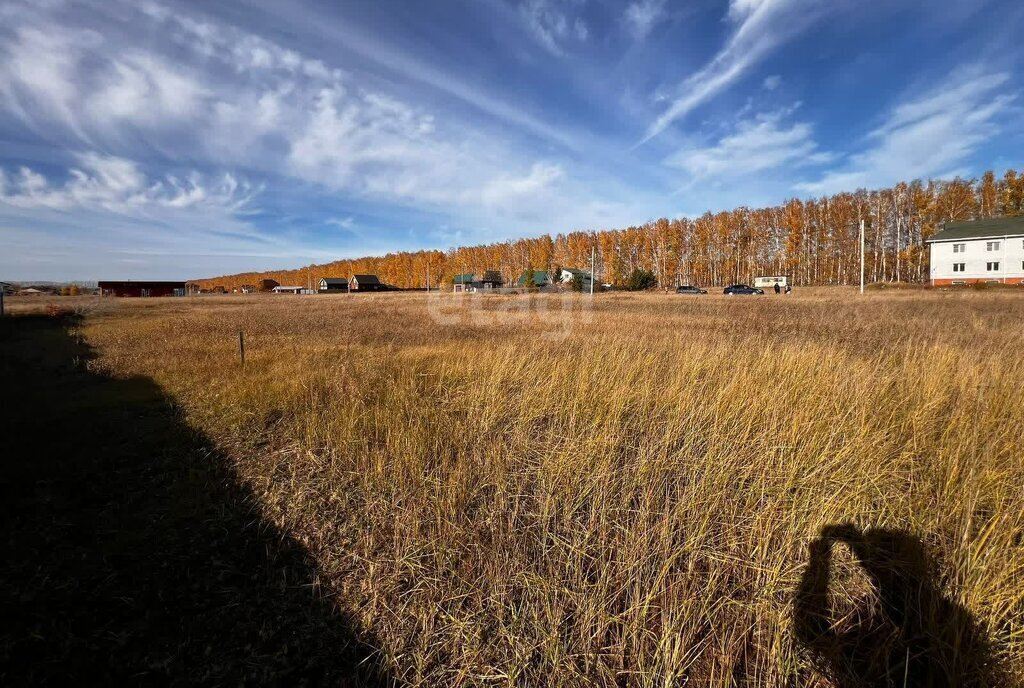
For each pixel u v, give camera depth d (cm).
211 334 1341
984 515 286
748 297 3212
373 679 204
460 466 377
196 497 372
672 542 280
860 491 301
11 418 557
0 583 265
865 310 1714
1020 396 455
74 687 199
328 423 519
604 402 531
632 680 201
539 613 231
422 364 802
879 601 230
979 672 194
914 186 5388
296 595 258
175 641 226
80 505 359
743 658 212
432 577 263
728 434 419
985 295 2442
